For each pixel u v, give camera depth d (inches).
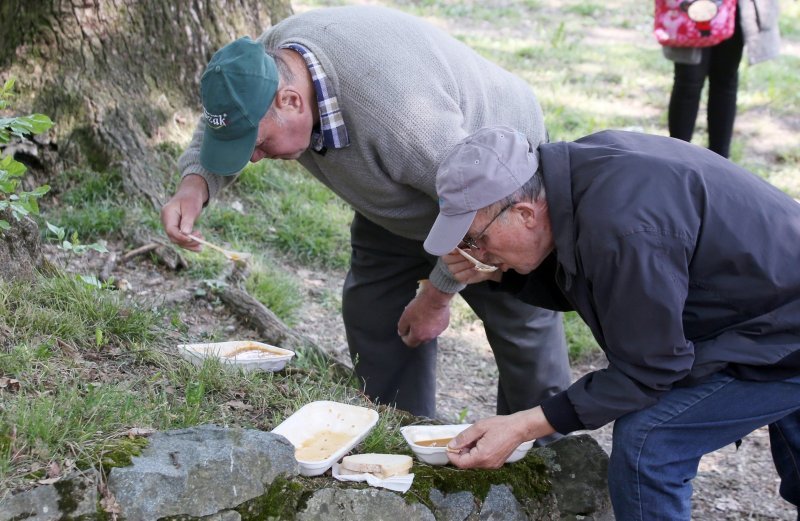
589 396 91.2
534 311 125.6
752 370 90.0
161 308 143.3
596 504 108.3
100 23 191.5
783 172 257.6
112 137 187.0
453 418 160.7
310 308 183.5
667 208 84.2
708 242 86.0
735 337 89.4
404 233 118.6
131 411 100.9
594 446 110.1
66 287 128.7
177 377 115.6
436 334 124.1
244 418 110.3
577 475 108.9
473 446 98.8
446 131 100.8
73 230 169.5
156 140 194.9
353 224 133.6
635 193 84.5
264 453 93.5
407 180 104.3
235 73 97.3
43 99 185.0
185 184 118.6
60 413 95.2
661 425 91.4
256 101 97.7
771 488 148.8
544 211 89.0
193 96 203.2
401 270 132.7
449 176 87.7
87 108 186.9
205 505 89.7
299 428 106.0
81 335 119.3
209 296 157.2
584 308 90.5
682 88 217.8
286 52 102.8
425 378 141.5
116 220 173.2
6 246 127.0
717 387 91.0
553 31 370.6
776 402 92.0
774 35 212.4
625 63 334.3
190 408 106.4
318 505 94.0
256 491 92.5
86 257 161.8
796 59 345.4
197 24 202.8
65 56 188.4
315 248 200.1
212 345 124.7
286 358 124.6
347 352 168.7
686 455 93.0
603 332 89.6
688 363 87.4
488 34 360.5
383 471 98.2
